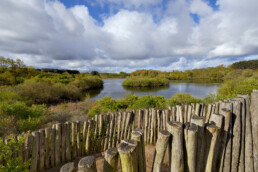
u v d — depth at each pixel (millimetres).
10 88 8883
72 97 12969
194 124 1327
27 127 3537
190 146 1234
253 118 1486
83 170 998
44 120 4586
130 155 1089
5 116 3883
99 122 2994
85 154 2863
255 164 1451
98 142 3004
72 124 2625
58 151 2463
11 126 3488
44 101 10320
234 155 1492
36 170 2229
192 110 3445
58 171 2322
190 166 1255
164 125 3391
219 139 1423
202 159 1384
